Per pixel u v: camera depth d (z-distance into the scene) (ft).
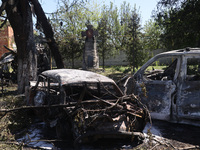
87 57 65.67
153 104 15.48
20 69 26.99
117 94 13.69
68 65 88.63
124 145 11.59
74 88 14.56
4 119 14.89
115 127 11.03
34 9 28.25
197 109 13.88
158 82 15.37
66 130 11.47
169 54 15.61
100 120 10.99
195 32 36.68
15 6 24.88
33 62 27.45
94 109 11.73
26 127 14.42
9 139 12.09
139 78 16.46
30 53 26.99
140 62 52.37
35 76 27.81
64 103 11.45
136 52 51.96
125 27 87.15
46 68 39.70
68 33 75.92
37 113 14.57
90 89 14.52
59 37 57.00
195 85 14.05
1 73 36.06
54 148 10.86
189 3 36.70
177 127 14.85
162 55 15.93
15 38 26.89
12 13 25.46
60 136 11.59
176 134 13.52
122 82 17.76
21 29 26.32
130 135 11.27
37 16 28.96
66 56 71.46
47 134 13.14
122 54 92.79
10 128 13.87
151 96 15.55
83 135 10.39
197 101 13.89
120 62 93.61
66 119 11.64
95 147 11.28
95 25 84.58
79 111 10.79
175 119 14.73
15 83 38.27
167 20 40.22
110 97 13.79
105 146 11.42
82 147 11.26
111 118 10.93
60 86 11.63
